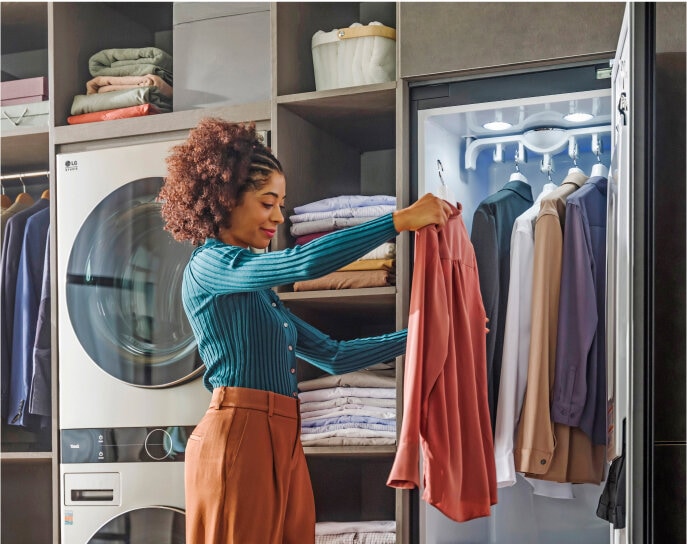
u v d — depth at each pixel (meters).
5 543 2.87
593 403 2.29
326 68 2.60
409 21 2.43
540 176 2.66
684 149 2.01
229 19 2.69
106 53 2.86
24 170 3.30
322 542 2.46
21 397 2.88
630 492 1.76
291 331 2.16
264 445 2.00
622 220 1.88
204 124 2.20
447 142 2.57
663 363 1.99
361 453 2.40
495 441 2.34
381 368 2.61
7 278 2.94
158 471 2.57
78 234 2.71
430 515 2.37
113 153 2.70
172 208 2.19
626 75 1.86
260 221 2.21
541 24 2.31
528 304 2.37
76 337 2.68
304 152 2.68
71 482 2.65
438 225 2.09
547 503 2.54
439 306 2.05
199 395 2.56
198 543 2.02
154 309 2.62
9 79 3.35
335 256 1.90
